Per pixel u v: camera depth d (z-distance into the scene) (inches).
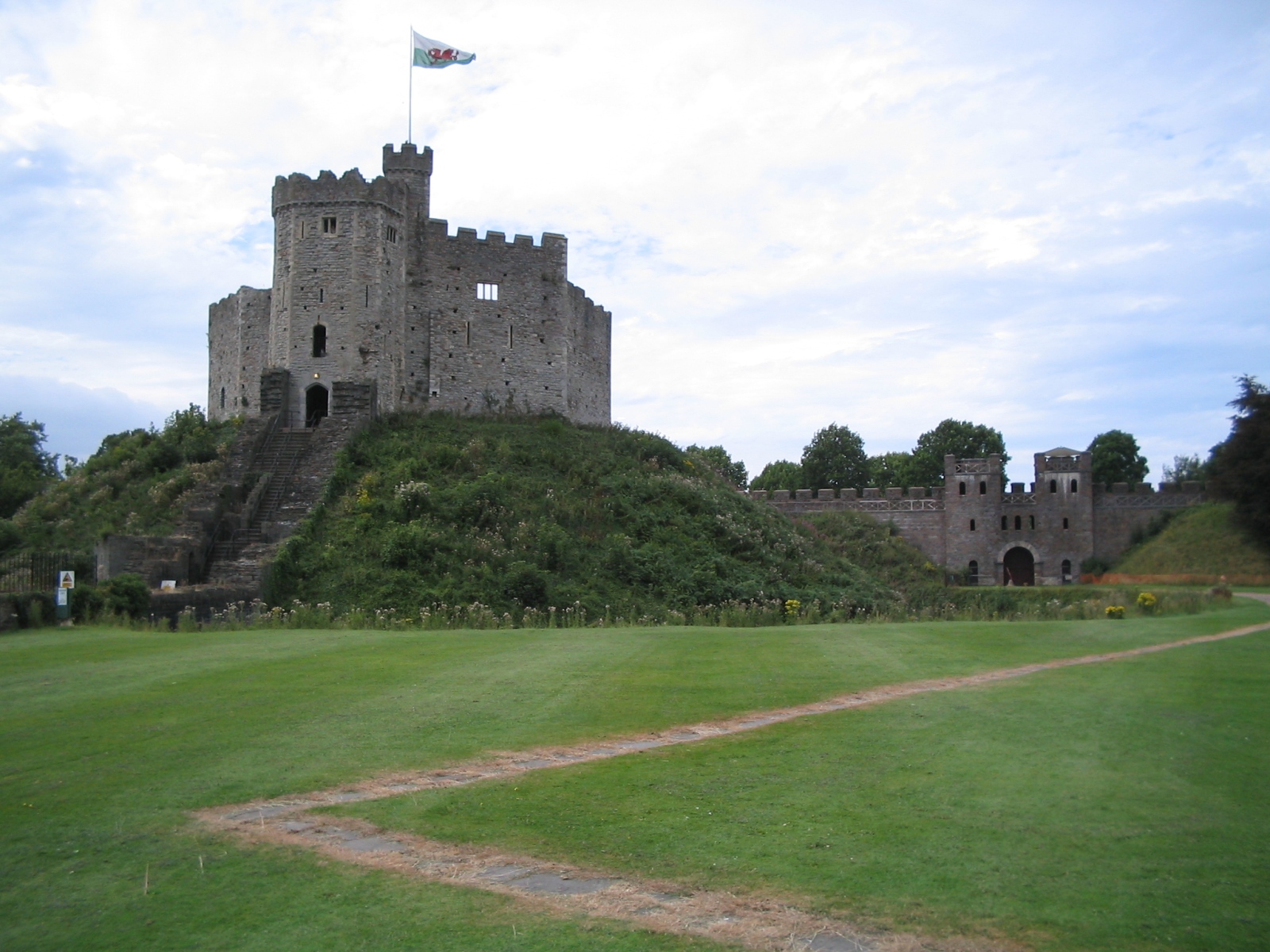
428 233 2388.0
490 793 446.9
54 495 1914.4
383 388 2194.9
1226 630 1047.6
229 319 2564.0
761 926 321.7
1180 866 351.9
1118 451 4237.2
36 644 914.7
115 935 317.1
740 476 4458.7
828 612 1684.3
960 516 3075.8
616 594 1566.2
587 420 2694.4
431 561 1525.6
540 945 310.2
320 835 397.7
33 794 442.3
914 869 357.7
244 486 1793.8
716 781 460.1
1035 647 892.0
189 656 827.4
